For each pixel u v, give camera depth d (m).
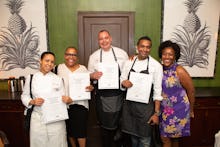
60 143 2.18
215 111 3.19
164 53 2.23
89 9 3.44
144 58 2.26
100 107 2.54
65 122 2.50
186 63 3.63
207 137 3.24
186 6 3.48
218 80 3.73
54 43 3.49
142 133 2.28
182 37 3.55
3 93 3.31
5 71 3.50
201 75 3.68
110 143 2.78
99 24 3.48
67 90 2.49
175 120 2.28
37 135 2.08
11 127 3.07
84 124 2.66
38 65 3.50
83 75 2.45
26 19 3.38
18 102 3.00
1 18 3.37
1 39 3.42
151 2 3.48
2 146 1.91
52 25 3.45
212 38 3.60
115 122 2.53
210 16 3.53
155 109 2.24
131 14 3.47
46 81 2.12
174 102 2.26
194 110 3.15
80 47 3.48
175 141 2.52
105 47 2.53
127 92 2.29
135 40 3.56
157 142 2.45
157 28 3.55
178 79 2.22
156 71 2.20
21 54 3.46
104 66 2.44
